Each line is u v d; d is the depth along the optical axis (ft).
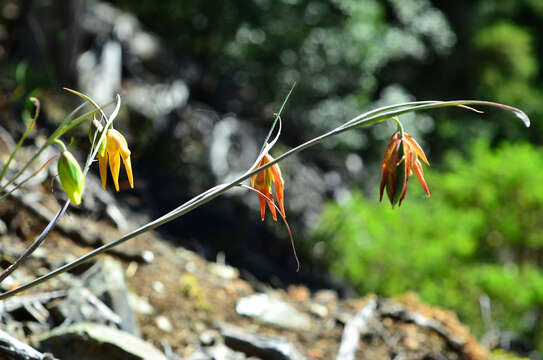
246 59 30.42
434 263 19.20
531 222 21.90
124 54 28.48
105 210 11.82
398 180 4.59
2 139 12.54
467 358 10.43
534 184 21.50
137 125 23.80
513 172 21.80
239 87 32.81
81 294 7.88
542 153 27.94
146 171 22.09
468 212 21.86
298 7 30.48
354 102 31.99
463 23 56.29
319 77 30.76
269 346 8.48
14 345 5.62
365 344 9.89
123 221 12.01
